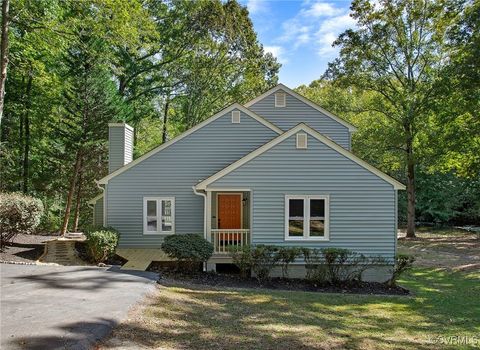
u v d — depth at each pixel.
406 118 24.47
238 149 15.91
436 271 15.57
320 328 7.63
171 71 30.72
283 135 12.99
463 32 20.61
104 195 15.62
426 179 33.50
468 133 21.95
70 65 21.97
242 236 13.63
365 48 25.19
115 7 16.31
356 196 13.02
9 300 7.66
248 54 32.28
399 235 27.53
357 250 12.96
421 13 24.42
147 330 6.50
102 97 22.75
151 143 35.19
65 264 12.60
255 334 6.91
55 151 24.08
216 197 15.86
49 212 26.33
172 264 13.05
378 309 9.66
